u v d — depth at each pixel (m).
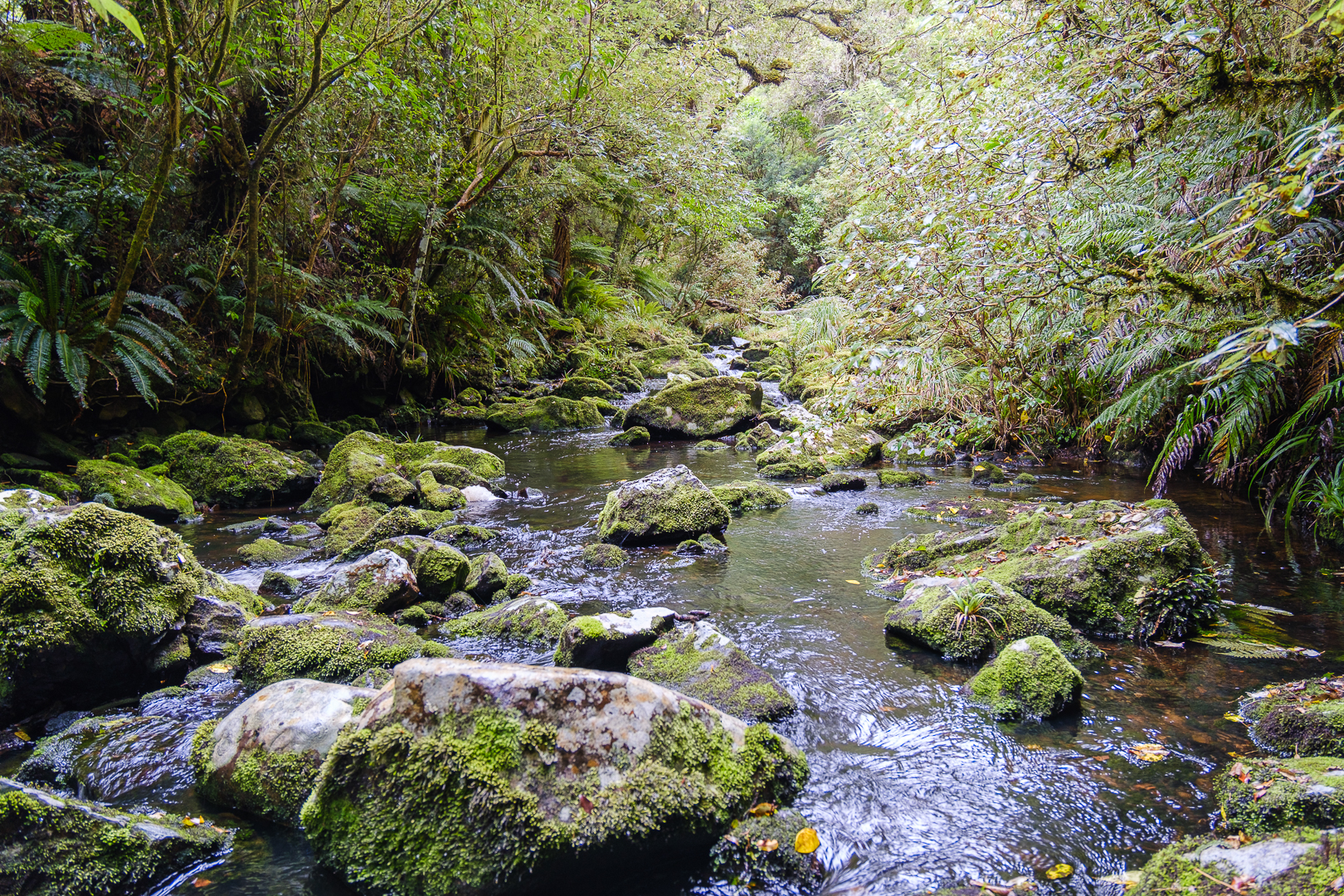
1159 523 3.40
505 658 2.95
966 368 5.59
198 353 7.02
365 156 8.40
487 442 8.99
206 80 5.54
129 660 2.77
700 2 17.50
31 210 5.68
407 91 6.73
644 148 9.29
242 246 7.30
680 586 3.82
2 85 6.10
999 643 2.89
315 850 1.80
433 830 1.68
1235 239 3.24
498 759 1.72
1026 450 6.87
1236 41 3.39
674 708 1.94
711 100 11.60
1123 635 3.07
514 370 12.19
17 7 6.24
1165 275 3.33
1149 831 1.85
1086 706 2.50
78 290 5.92
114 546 2.79
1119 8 3.70
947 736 2.35
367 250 9.46
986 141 4.00
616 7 9.10
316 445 8.01
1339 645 2.84
